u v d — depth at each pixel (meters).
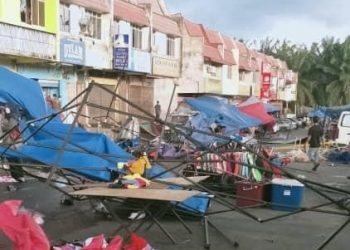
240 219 9.48
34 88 9.87
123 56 26.75
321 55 79.94
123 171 8.01
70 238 7.65
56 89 23.94
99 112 25.84
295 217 9.79
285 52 83.75
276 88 67.69
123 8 28.77
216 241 7.96
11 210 4.77
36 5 20.66
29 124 8.24
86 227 8.38
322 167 19.39
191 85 40.78
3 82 9.54
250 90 56.41
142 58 29.97
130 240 5.93
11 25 19.20
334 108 34.28
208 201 9.05
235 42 53.62
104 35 26.53
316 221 9.51
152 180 7.14
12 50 19.28
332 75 78.25
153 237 8.02
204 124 20.20
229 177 11.10
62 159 8.34
